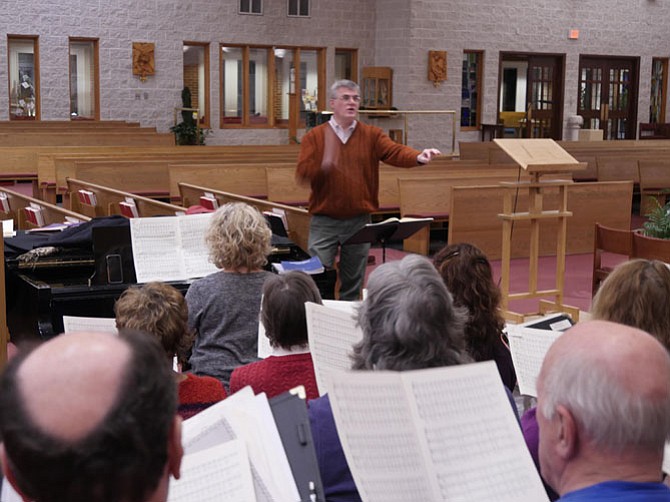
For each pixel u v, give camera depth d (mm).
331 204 6383
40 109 18266
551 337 3104
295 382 2885
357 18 20734
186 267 5145
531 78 22281
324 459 2143
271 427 1850
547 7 21938
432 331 2152
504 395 1795
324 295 5805
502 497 1698
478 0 20984
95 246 5098
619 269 2680
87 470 900
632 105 23719
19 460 905
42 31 18016
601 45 22859
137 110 19047
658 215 7551
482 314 3207
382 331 2168
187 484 1692
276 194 10914
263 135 20531
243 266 4004
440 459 1707
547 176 11688
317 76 20797
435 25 20547
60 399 904
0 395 914
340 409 1715
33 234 5934
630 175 14023
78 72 18844
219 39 19562
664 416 1340
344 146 6324
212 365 3832
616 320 2623
